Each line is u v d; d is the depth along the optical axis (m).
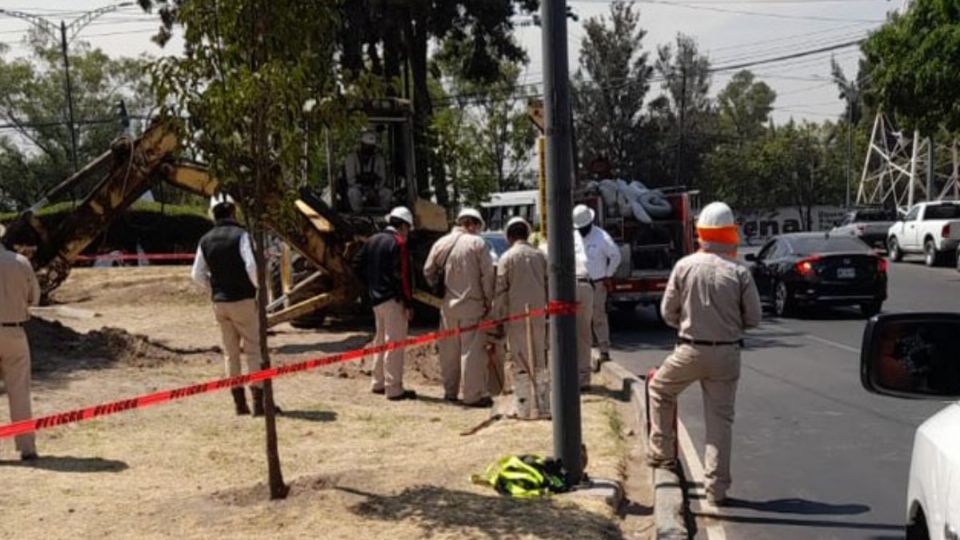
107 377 12.51
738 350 7.45
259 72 6.36
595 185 19.00
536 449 8.50
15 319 8.17
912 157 59.72
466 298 11.26
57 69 68.19
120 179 16.72
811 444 9.52
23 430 6.30
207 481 7.83
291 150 6.69
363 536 6.32
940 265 34.47
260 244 7.06
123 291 24.77
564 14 7.18
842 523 7.08
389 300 11.56
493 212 47.91
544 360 10.33
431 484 7.55
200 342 16.72
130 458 8.52
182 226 37.69
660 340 17.86
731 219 7.45
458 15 25.77
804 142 82.88
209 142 6.67
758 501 7.67
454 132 27.98
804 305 20.41
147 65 6.61
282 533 6.40
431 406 11.20
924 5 27.39
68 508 7.00
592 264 13.32
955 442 3.43
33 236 16.89
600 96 74.00
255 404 10.30
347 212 18.55
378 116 18.41
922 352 3.55
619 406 11.21
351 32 23.36
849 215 43.72
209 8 6.55
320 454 8.75
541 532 6.38
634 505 7.45
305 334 18.34
